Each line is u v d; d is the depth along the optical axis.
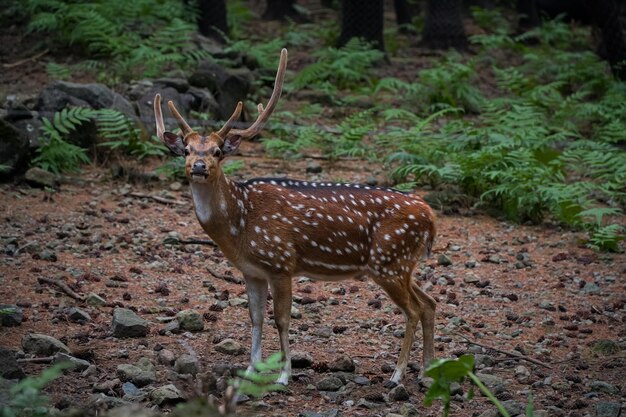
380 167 16.88
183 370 9.02
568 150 17.08
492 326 10.93
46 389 8.45
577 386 9.21
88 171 15.53
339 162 17.11
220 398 8.49
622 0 33.97
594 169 17.12
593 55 25.41
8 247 12.18
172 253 12.62
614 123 18.81
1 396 7.75
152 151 16.09
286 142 17.20
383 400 8.71
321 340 10.29
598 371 9.70
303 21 32.31
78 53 22.00
